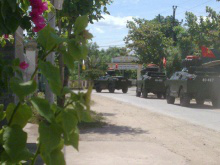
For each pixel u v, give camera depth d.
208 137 11.25
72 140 1.72
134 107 20.83
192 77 21.64
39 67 1.67
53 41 1.75
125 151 8.84
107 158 8.00
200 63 26.33
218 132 12.23
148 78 29.80
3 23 1.91
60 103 1.82
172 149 9.30
